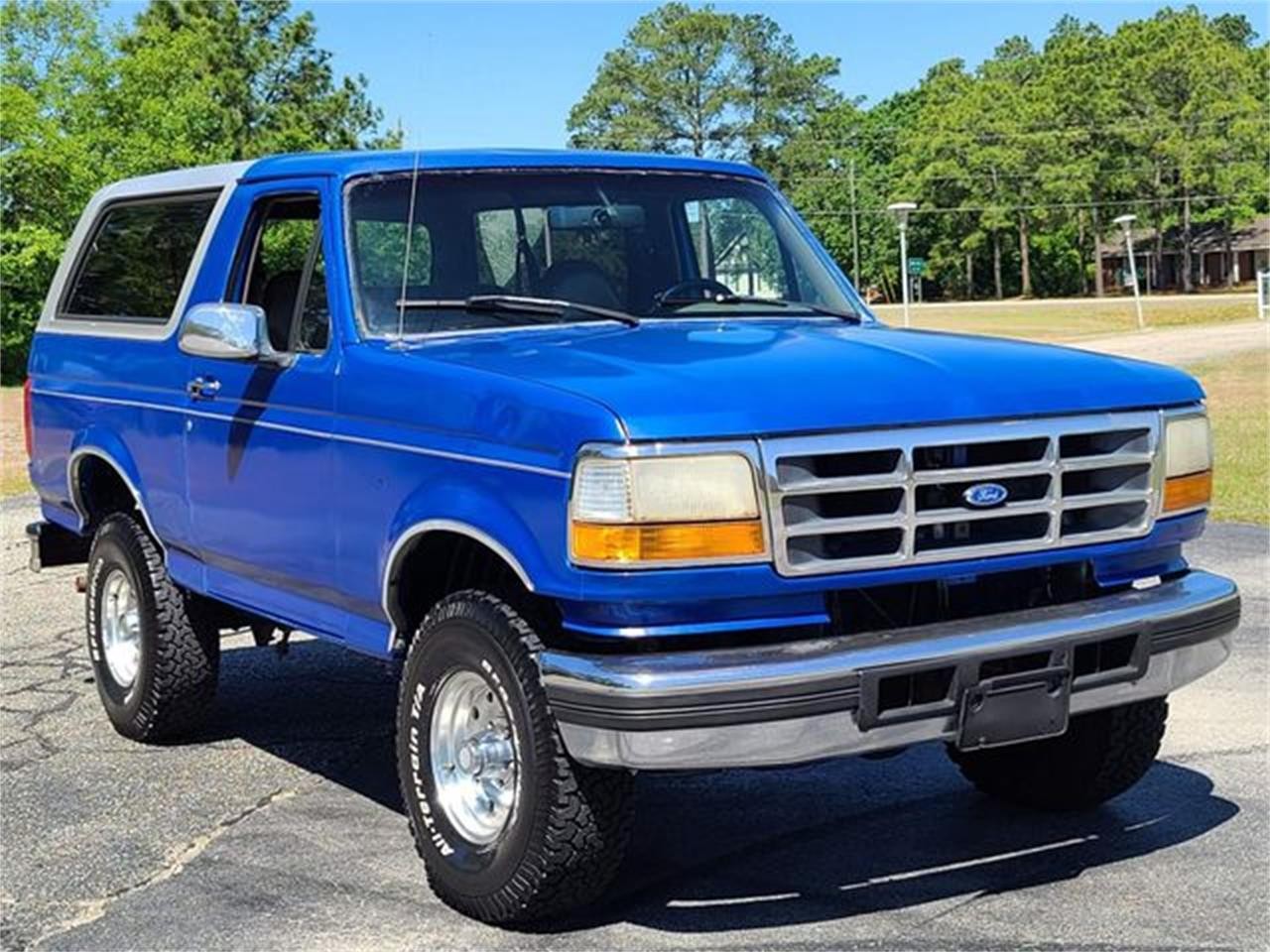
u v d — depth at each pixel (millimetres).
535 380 4566
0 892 5156
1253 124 99562
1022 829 5570
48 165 39906
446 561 5121
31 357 7668
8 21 43438
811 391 4430
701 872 5203
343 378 5266
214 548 6145
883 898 4934
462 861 4777
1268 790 5926
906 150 112812
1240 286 109375
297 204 5984
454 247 5590
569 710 4285
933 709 4375
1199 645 4879
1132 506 4863
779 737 4203
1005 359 4883
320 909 4930
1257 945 4512
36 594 10781
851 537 4406
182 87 47500
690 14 113375
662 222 6016
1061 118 103500
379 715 7371
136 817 5898
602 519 4199
